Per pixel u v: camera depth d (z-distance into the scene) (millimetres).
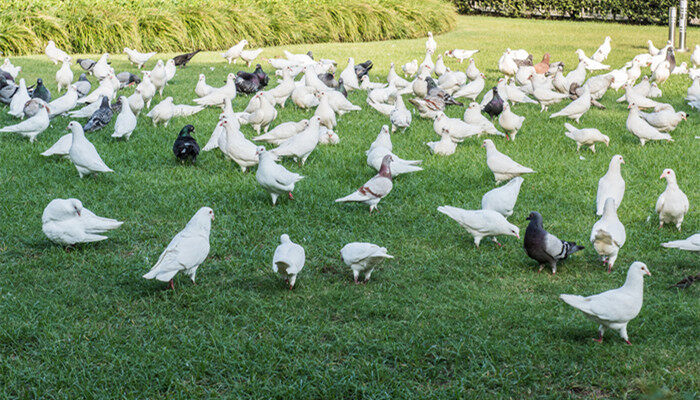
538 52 26562
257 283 7250
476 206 9414
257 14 27531
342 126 14219
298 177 9258
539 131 13969
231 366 5699
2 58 22297
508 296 6969
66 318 6418
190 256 6852
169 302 6750
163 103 13477
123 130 12266
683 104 16828
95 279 7234
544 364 5773
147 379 5480
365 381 5566
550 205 9562
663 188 10312
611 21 39812
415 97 17641
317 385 5473
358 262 7004
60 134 12867
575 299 5891
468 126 12523
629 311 5863
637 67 19422
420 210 9344
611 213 7621
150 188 9992
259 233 8508
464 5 43688
